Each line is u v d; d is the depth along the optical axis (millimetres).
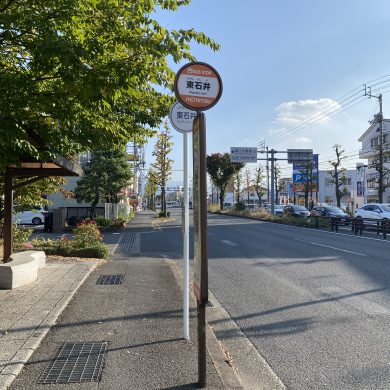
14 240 13523
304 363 4902
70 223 29438
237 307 7395
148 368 4367
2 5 5430
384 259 12984
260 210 46906
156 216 53594
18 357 4535
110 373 4234
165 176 48781
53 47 4762
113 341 5176
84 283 8703
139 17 5266
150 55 5582
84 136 7227
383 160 39500
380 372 4598
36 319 5906
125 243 19609
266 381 4438
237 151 41750
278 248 16203
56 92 5891
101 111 6969
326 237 21031
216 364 4535
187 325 5312
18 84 5402
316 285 9141
